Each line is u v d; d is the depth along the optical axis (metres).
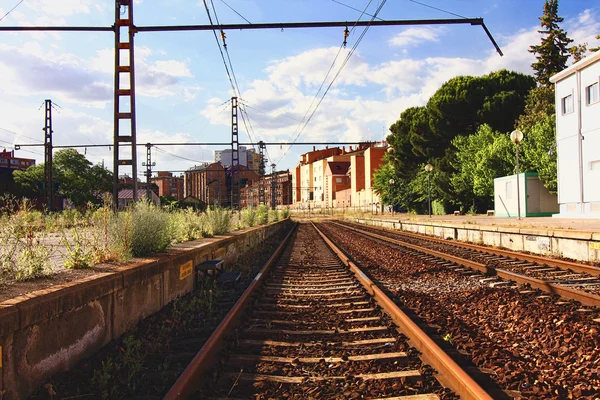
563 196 26.23
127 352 5.39
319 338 6.12
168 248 10.30
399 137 56.75
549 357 5.17
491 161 38.44
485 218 31.55
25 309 4.21
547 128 32.16
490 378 4.44
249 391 4.39
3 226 6.17
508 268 12.02
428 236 26.14
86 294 5.36
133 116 13.45
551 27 50.09
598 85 23.09
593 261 12.43
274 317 7.38
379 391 4.24
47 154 39.84
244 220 27.39
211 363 5.06
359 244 22.44
